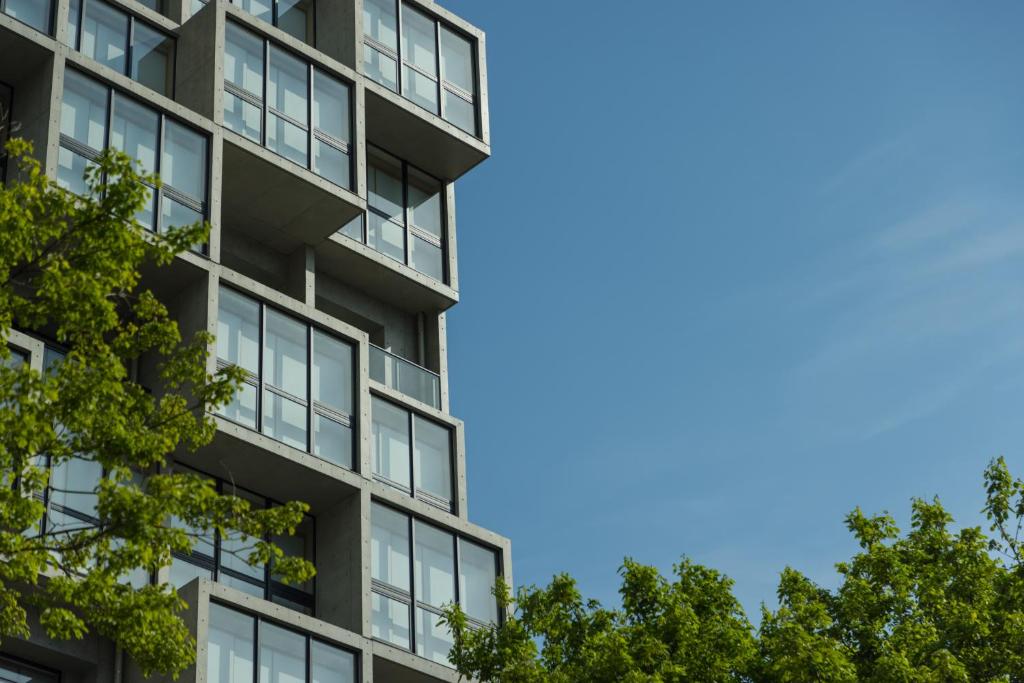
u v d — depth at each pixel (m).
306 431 36.78
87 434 24.12
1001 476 34.62
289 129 39.97
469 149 45.06
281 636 33.53
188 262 35.69
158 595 23.73
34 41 35.16
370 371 41.06
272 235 40.84
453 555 38.59
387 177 44.34
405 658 35.91
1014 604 32.78
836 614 34.19
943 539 34.84
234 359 36.00
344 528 36.97
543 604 32.72
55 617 23.81
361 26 43.50
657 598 33.59
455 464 40.59
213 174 37.22
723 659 31.83
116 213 24.50
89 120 35.44
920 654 31.92
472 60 46.75
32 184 25.12
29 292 32.16
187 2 41.12
